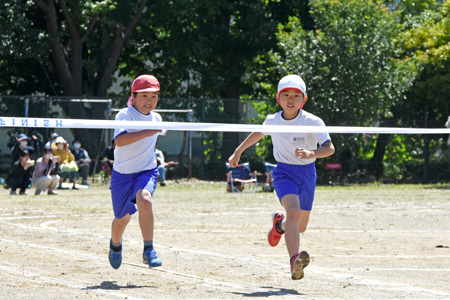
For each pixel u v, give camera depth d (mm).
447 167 42781
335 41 39594
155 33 49750
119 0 42875
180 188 35938
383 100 40344
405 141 42969
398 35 43062
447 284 8578
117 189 8859
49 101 40156
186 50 46750
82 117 42469
